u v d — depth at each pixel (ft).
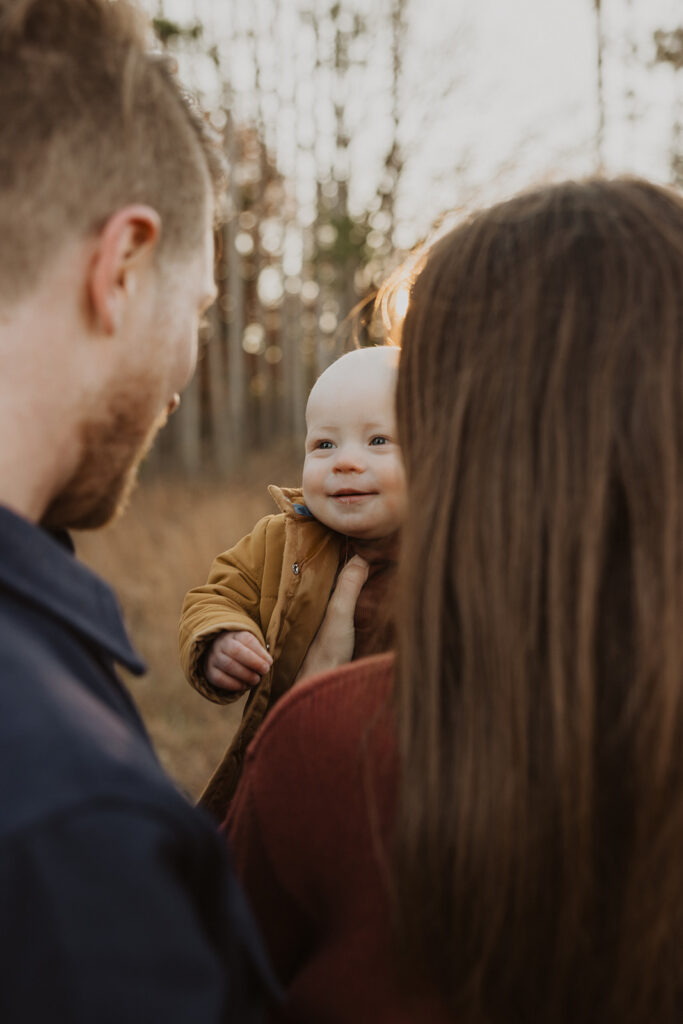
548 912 2.33
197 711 15.72
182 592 21.33
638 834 2.26
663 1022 2.33
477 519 2.44
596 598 2.29
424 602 2.51
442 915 2.39
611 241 2.47
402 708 2.50
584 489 2.32
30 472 2.51
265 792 2.80
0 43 2.43
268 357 61.52
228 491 40.16
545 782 2.32
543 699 2.34
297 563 5.20
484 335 2.53
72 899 1.80
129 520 29.12
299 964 3.03
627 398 2.34
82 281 2.49
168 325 2.72
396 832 2.46
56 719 1.96
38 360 2.46
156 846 1.91
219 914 2.13
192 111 2.94
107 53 2.54
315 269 52.95
